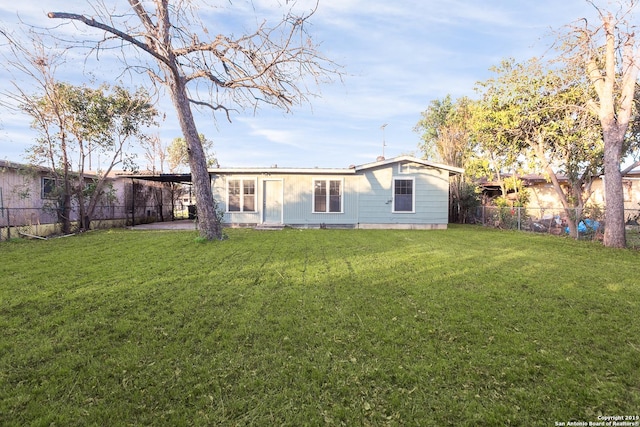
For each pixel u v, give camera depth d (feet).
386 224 51.93
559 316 12.90
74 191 44.80
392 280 18.16
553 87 40.96
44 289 16.26
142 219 65.36
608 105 33.14
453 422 7.20
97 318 12.68
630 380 8.64
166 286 16.84
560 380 8.63
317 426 7.10
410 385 8.47
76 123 43.75
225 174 52.26
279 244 31.14
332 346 10.49
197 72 30.78
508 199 57.67
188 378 8.77
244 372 9.05
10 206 40.09
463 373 8.97
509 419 7.23
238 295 15.46
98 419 7.28
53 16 20.93
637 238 38.99
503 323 12.24
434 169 51.42
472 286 17.04
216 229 33.58
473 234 41.68
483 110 47.62
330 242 32.86
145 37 27.48
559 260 24.03
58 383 8.54
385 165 51.55
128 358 9.76
